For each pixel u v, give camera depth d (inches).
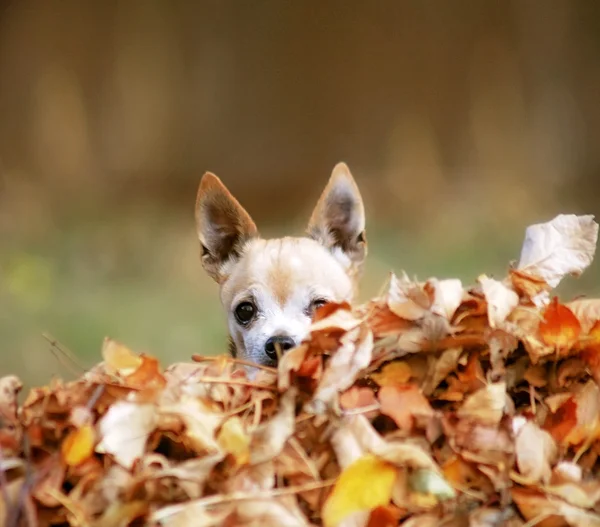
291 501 80.0
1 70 261.0
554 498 83.6
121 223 210.7
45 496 79.2
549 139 253.9
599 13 257.1
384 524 80.9
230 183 259.0
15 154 255.6
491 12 260.4
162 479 80.0
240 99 268.1
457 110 260.5
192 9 273.9
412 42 263.3
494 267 166.9
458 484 85.4
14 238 195.5
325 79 266.7
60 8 265.0
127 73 267.1
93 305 148.5
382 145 261.9
